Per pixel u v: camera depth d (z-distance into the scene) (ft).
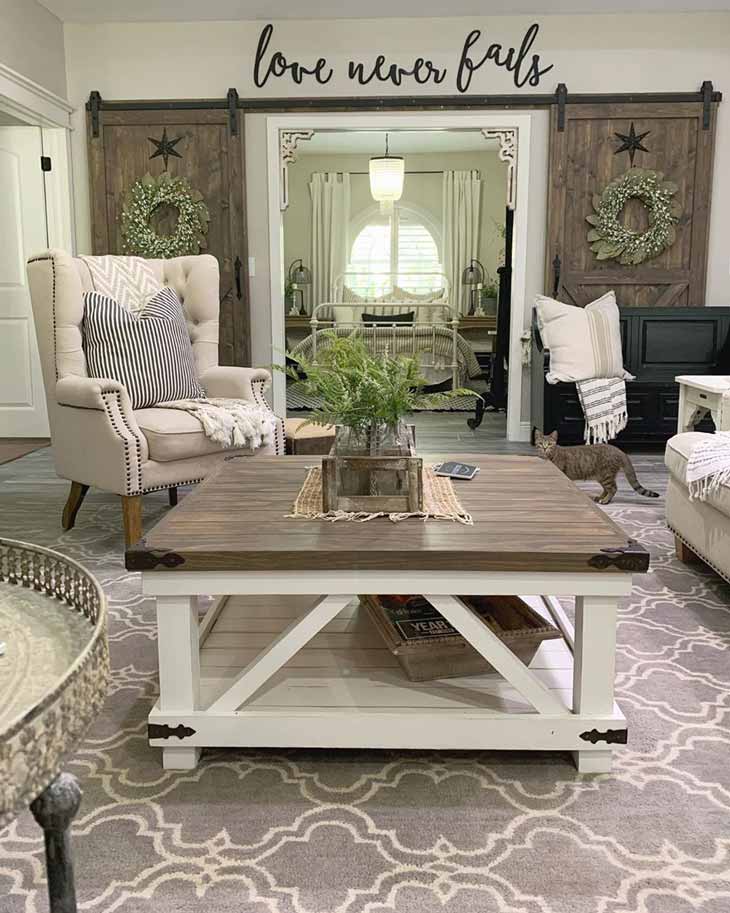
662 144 17.15
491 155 32.45
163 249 17.66
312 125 17.38
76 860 4.37
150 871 4.29
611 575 4.92
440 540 5.12
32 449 16.93
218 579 4.96
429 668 5.60
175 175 17.53
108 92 17.42
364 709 5.21
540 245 17.69
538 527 5.42
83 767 5.27
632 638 7.36
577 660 5.17
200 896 4.11
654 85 17.04
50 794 2.75
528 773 5.22
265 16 16.90
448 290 33.09
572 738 5.15
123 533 10.92
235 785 5.08
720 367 17.17
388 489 5.73
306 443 11.78
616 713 5.16
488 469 7.26
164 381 10.85
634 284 17.58
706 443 8.36
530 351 17.80
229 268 17.81
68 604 3.39
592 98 16.99
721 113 17.10
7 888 4.17
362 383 5.74
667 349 17.16
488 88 17.19
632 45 16.94
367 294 33.58
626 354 17.16
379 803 4.90
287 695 5.40
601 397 15.79
